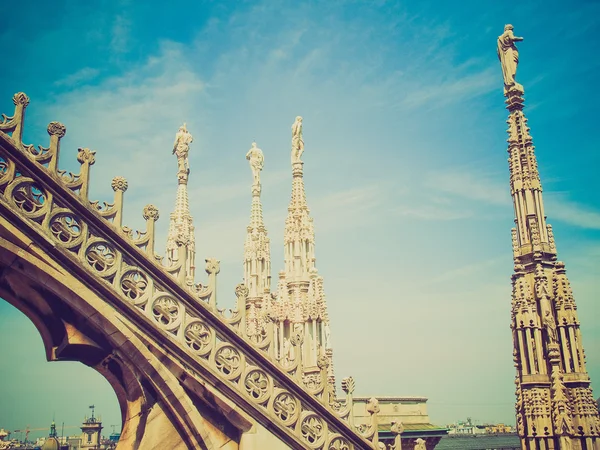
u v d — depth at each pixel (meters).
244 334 12.27
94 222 11.24
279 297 26.42
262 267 32.62
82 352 11.70
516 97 16.45
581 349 14.38
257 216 33.81
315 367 24.08
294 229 26.66
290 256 26.38
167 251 33.19
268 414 12.06
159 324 11.39
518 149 16.02
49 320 11.65
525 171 15.76
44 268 10.61
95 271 10.98
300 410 12.56
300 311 25.00
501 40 17.06
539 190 15.58
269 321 12.84
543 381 14.28
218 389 11.75
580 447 13.71
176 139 35.22
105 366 11.96
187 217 34.06
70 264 10.84
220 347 12.02
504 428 105.00
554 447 13.81
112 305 11.09
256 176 35.03
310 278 26.09
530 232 15.24
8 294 11.41
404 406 41.78
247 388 12.18
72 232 11.07
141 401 11.87
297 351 12.95
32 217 10.68
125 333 11.03
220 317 12.08
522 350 14.67
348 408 13.21
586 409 13.88
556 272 15.05
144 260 11.55
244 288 12.62
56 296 11.36
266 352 12.44
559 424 13.69
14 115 10.93
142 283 11.59
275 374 12.52
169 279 11.70
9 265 10.59
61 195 11.02
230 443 11.92
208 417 11.88
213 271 12.32
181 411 11.36
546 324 14.46
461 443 74.19
